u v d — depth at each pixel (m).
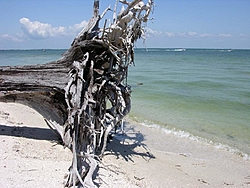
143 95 17.17
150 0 7.55
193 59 65.81
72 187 5.28
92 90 6.93
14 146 7.23
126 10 7.03
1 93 7.46
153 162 7.46
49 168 6.13
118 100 7.23
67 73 7.42
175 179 6.52
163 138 9.65
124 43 7.18
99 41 6.92
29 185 5.28
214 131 10.43
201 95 17.34
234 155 8.32
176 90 19.09
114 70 7.54
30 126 9.43
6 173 5.67
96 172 6.30
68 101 6.34
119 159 7.38
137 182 6.09
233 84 22.14
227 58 72.00
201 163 7.68
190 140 9.50
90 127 6.53
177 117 12.37
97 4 7.50
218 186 6.38
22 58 62.94
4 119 10.04
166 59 65.75
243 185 6.48
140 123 11.44
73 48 7.25
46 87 7.19
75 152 5.64
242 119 12.00
